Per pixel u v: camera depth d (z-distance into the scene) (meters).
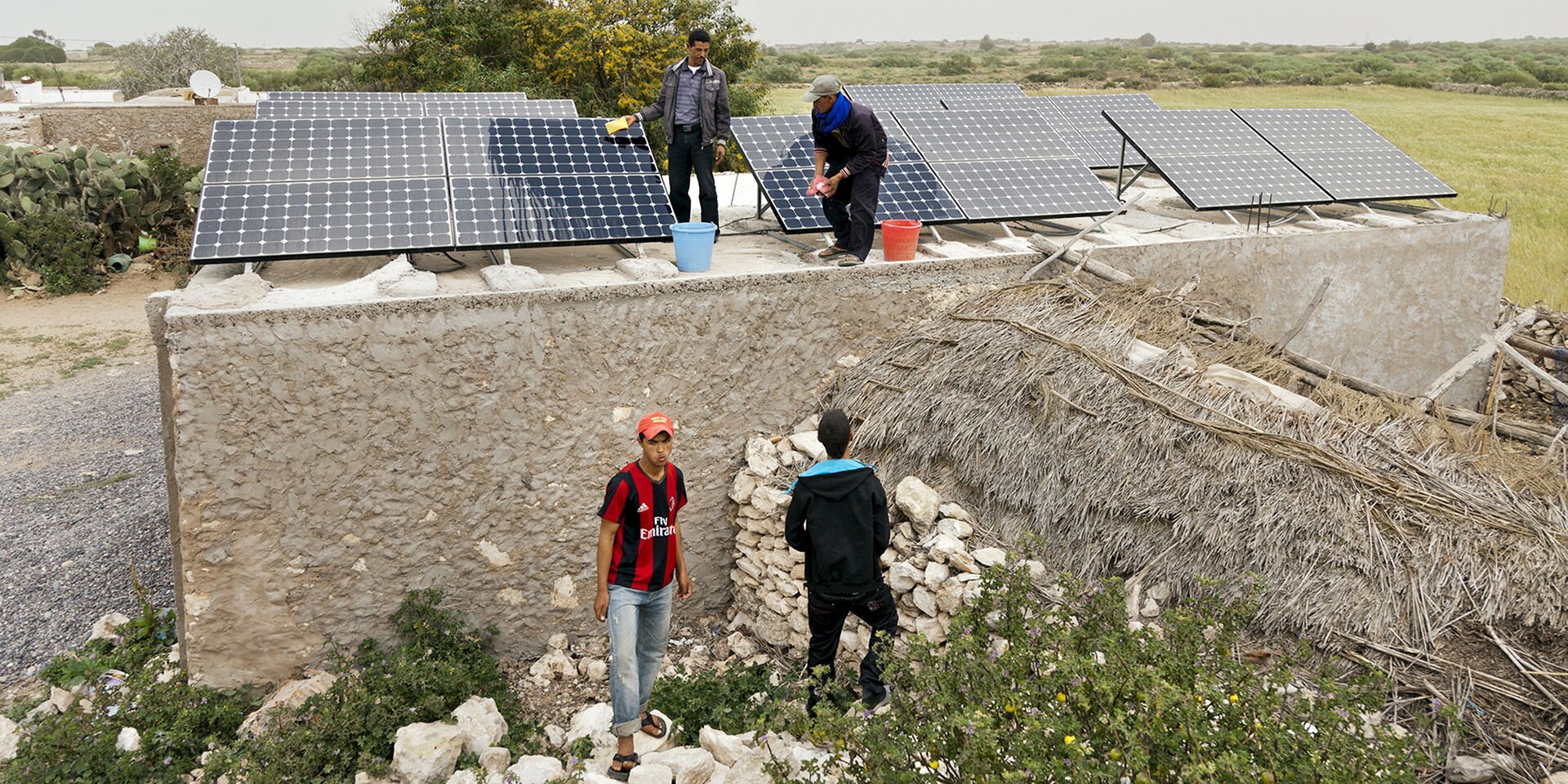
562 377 5.82
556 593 6.21
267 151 6.29
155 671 5.55
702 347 6.22
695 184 12.70
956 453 5.90
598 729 4.96
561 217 6.41
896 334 6.93
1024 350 6.07
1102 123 12.44
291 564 5.45
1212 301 7.99
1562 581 4.39
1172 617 3.66
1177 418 5.36
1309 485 4.89
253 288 5.28
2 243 14.41
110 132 18.16
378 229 5.92
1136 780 2.86
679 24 23.14
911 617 5.42
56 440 9.20
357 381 5.29
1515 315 10.38
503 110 13.51
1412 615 4.39
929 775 3.18
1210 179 8.72
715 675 5.81
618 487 4.40
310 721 4.97
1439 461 5.14
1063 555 5.32
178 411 4.96
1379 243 8.56
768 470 6.32
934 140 8.51
